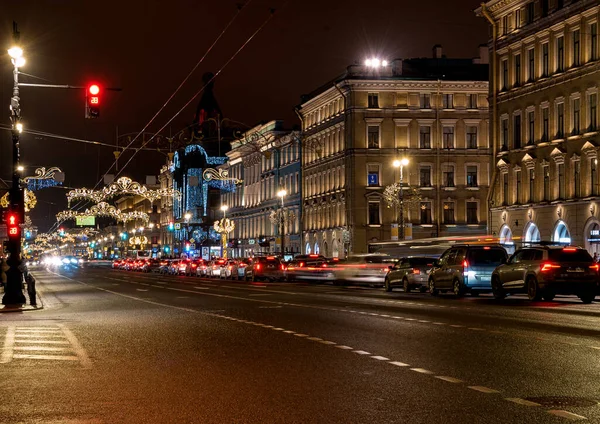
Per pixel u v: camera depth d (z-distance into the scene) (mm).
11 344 16922
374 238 77875
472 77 82188
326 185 85000
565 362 12758
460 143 79438
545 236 56219
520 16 59438
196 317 23250
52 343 17047
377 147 78562
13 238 31125
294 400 9930
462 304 27547
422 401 9688
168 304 30016
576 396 9906
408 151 78625
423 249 51688
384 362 13086
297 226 92750
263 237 92875
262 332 18438
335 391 10516
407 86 78750
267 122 101312
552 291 27797
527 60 58688
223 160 120250
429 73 82625
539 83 56688
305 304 28406
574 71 52938
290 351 14805
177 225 133125
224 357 14125
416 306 26469
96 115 25469
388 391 10430
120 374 12367
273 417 8922
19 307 30141
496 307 25703
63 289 47969
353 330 18391
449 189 79062
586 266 27797
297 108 92250
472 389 10438
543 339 15891
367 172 78375
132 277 74812
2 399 10320
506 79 61500
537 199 57312
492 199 62812
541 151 56812
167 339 17297
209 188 128000
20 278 31250
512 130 60469
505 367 12289
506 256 32469
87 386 11273
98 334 18828
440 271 34000
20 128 30719
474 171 79688
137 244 158375
